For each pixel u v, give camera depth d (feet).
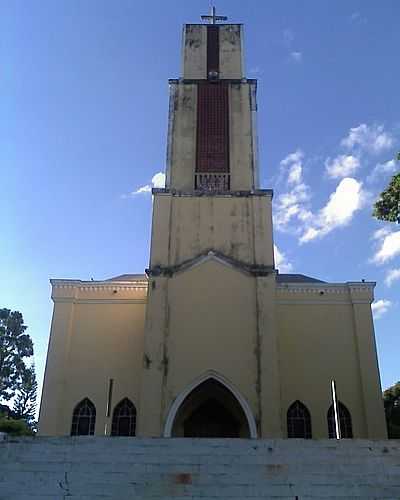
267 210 92.07
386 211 70.59
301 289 96.27
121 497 48.70
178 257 88.74
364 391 88.89
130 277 107.34
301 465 49.88
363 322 93.61
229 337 82.53
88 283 96.63
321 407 88.69
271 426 76.79
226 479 49.34
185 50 110.01
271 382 79.41
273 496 48.70
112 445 50.72
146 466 49.88
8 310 194.39
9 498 48.52
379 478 49.29
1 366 187.11
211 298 85.15
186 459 50.19
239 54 109.50
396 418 123.65
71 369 91.04
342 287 96.22
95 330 93.81
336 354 92.02
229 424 90.43
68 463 50.01
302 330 93.61
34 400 193.16
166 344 81.97
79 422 88.02
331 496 48.67
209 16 114.42
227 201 92.94
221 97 104.12
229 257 88.53
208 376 80.18
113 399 89.04
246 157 98.53
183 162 98.17
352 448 50.52
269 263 87.61
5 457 50.16
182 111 102.78
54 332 92.89
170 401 78.69
